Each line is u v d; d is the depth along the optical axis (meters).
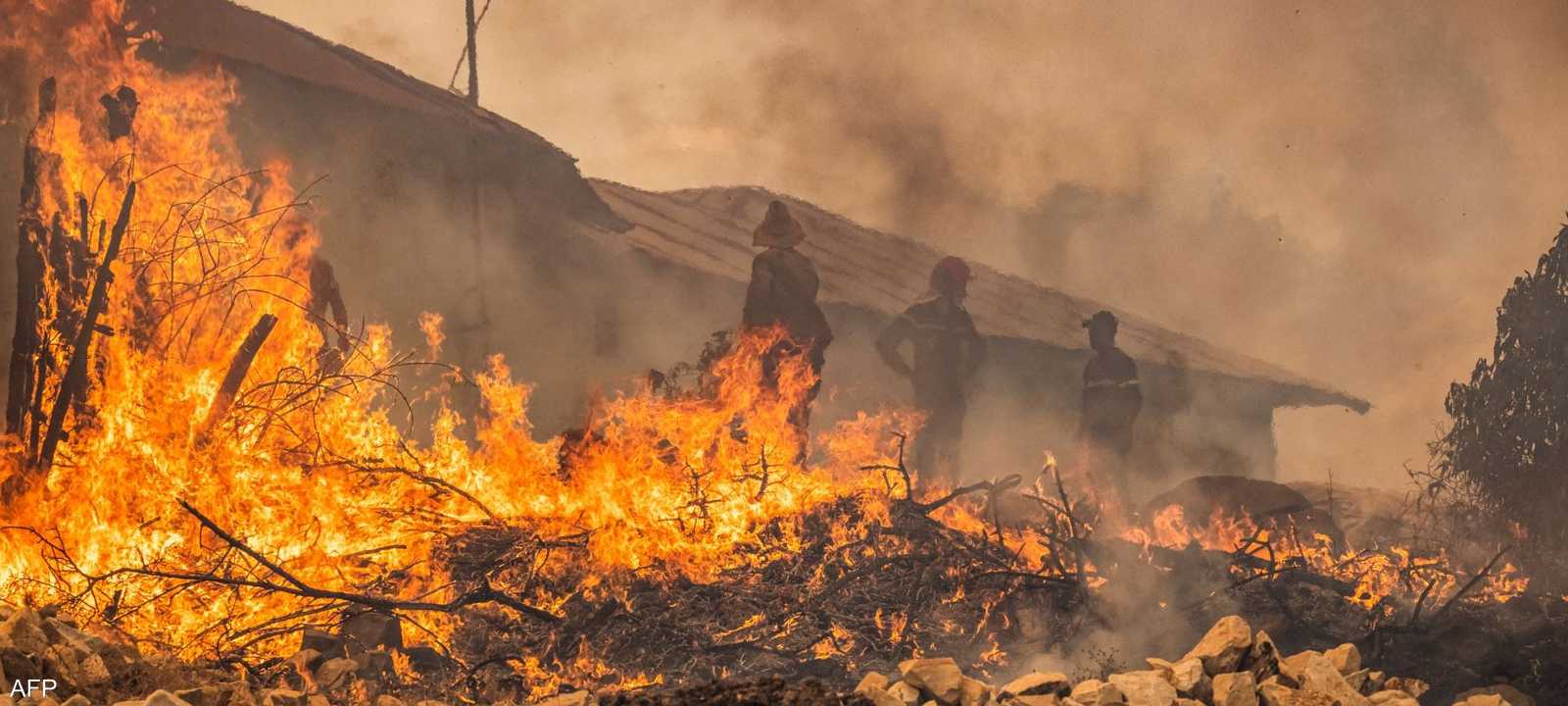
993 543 8.52
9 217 9.34
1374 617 7.51
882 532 8.19
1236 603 7.57
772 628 7.17
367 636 6.65
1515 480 9.89
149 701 5.03
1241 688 5.73
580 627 6.99
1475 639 7.11
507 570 7.50
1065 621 7.45
